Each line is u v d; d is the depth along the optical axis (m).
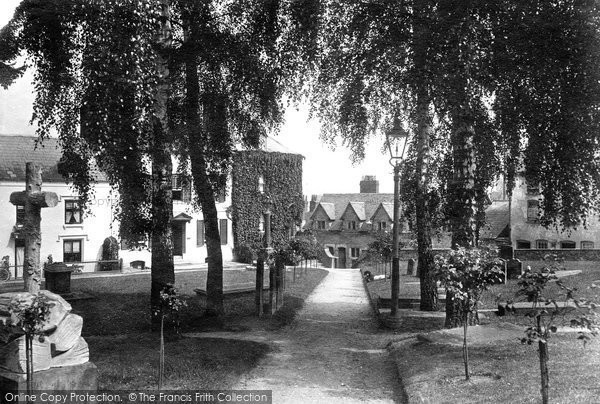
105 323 16.47
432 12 14.25
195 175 16.28
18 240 30.97
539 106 14.66
